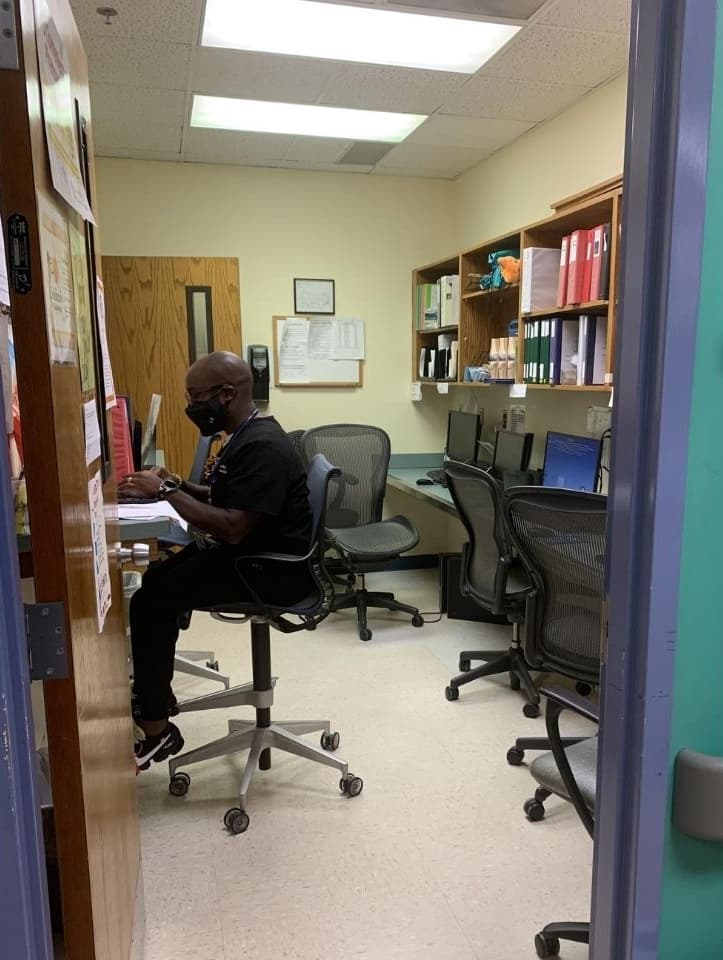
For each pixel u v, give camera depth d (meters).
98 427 1.19
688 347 0.75
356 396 4.68
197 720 2.70
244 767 2.37
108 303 4.02
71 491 0.88
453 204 4.64
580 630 2.26
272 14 2.47
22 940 0.75
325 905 1.73
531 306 3.14
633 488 0.79
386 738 2.54
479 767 2.35
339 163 4.23
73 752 0.87
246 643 3.50
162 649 2.05
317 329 4.53
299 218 4.40
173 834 2.01
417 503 4.82
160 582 2.06
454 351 4.07
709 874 0.87
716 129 0.72
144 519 1.60
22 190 0.74
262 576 2.10
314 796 2.20
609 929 0.89
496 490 2.52
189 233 4.23
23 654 0.75
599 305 2.63
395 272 4.62
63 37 1.04
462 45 2.71
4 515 0.72
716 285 0.75
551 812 2.11
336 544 3.65
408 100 3.24
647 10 0.73
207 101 3.28
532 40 2.65
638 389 0.77
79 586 0.91
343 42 2.69
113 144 3.83
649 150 0.74
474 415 4.07
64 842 0.89
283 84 3.05
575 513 2.06
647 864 0.84
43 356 0.78
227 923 1.67
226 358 2.24
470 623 3.76
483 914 1.70
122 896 1.24
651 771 0.82
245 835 2.01
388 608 3.77
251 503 2.06
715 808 0.81
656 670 0.80
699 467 0.78
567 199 2.81
